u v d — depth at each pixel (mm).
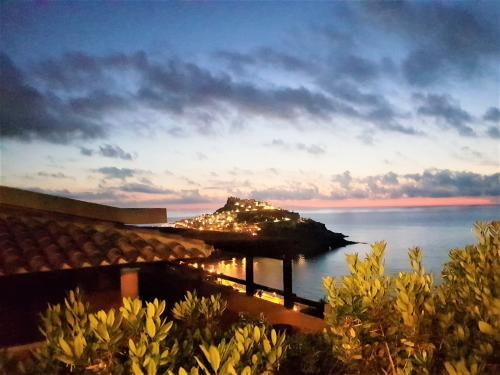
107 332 2729
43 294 5305
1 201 5207
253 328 2887
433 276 3516
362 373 3438
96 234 5422
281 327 7086
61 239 5113
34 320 5203
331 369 4535
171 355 2777
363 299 3334
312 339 5152
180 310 3781
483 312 3064
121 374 2773
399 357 3297
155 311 2928
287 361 4852
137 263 5074
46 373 2936
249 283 9398
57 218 5676
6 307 5055
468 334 2908
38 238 5062
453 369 2322
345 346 3414
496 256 3701
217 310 3859
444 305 3402
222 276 10328
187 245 5543
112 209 5879
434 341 3172
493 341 2785
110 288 5707
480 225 4094
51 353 2975
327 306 6617
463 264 3680
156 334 2773
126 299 3043
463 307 3379
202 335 3562
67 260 4656
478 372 2355
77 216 5754
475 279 3469
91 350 2746
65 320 3285
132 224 6043
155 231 5723
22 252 4688
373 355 3426
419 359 2938
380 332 3404
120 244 5230
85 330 2918
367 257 3574
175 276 11078
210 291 9859
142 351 2576
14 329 5059
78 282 5516
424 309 3217
